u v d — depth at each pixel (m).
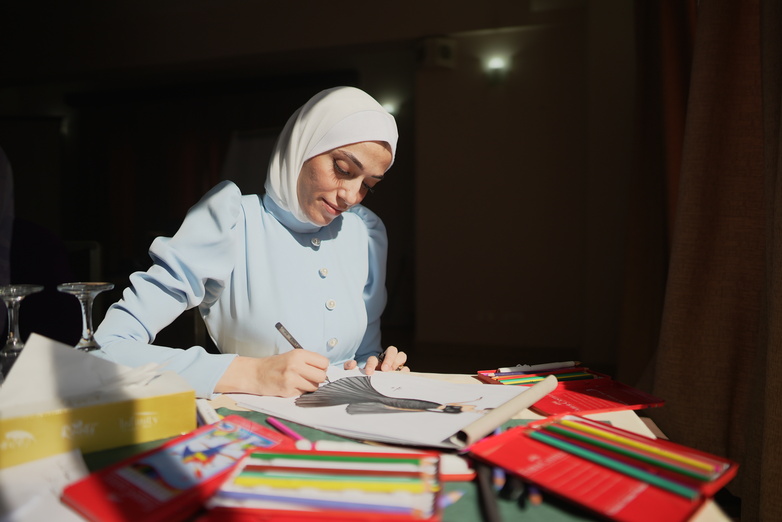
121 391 0.78
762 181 1.72
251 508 0.55
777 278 1.26
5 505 0.58
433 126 5.60
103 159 8.05
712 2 1.75
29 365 0.76
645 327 3.47
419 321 5.73
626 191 4.64
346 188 1.24
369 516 0.54
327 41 5.68
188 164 7.76
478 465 0.67
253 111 7.50
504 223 5.48
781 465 1.24
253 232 1.34
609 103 4.66
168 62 6.23
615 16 4.63
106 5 6.13
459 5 5.30
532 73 5.32
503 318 5.52
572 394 1.00
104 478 0.61
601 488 0.60
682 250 1.81
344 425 0.82
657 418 1.88
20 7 6.29
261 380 0.98
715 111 1.76
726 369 1.76
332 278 1.38
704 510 0.57
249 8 5.92
